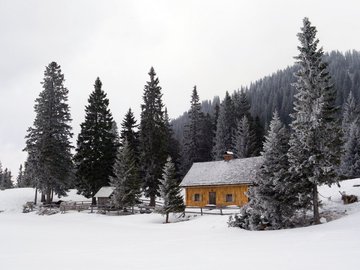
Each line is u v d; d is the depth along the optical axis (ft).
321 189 125.80
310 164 82.64
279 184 83.66
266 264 35.65
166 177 123.24
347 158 175.22
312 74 86.69
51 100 171.73
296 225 87.71
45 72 173.58
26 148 165.89
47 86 172.35
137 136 198.59
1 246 60.13
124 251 51.19
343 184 127.85
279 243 52.49
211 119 301.84
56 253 50.52
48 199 164.04
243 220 89.56
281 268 33.24
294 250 43.91
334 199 107.86
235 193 139.54
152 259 42.65
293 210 85.92
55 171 163.32
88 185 172.96
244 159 149.69
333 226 71.26
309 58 88.02
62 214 146.82
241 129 225.35
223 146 237.66
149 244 60.18
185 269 35.24
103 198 157.28
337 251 40.70
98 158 169.89
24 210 160.56
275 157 87.40
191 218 118.52
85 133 171.73
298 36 89.56
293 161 82.89
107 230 92.27
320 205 87.71
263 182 86.48
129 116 199.62
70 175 174.29
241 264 36.45
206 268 35.27
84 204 163.02
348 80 510.58
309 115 84.48
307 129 83.41
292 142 85.35
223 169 150.30
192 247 53.42
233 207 131.44
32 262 42.83
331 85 86.33
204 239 66.54
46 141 165.48
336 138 84.12
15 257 47.39
